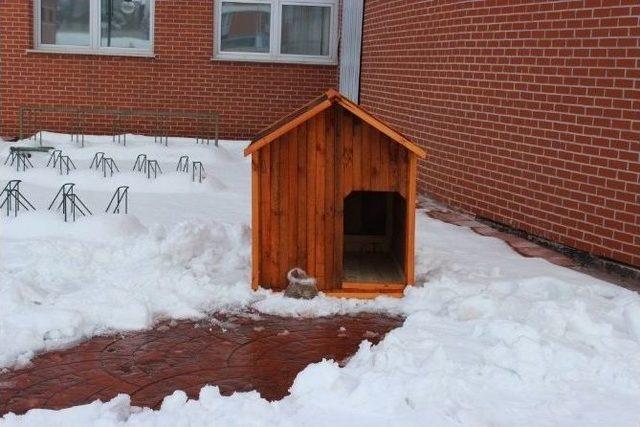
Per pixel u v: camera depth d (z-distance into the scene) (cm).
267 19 1459
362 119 601
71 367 473
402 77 1112
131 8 1433
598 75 707
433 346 474
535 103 792
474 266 689
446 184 970
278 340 525
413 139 1071
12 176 1010
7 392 440
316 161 604
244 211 884
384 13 1188
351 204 727
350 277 638
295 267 612
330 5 1462
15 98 1426
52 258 645
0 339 493
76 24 1433
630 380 436
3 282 577
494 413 404
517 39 820
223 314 568
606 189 699
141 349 503
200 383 457
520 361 445
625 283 665
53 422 392
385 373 432
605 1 698
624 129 678
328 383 421
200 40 1427
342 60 1414
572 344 475
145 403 430
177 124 1444
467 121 919
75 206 827
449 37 961
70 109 1403
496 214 861
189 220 748
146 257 655
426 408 404
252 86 1444
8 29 1408
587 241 723
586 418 403
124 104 1434
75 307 542
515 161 826
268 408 405
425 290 603
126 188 838
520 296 582
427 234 812
